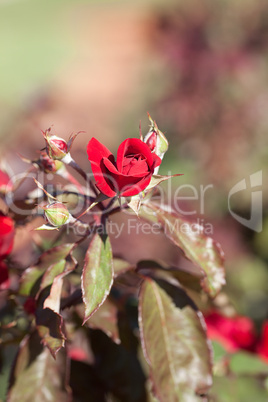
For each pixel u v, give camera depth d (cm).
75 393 58
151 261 55
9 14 951
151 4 910
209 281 52
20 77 612
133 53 695
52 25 870
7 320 58
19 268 58
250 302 170
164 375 51
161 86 228
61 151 51
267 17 219
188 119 212
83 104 475
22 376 53
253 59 214
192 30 224
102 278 49
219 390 57
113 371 58
